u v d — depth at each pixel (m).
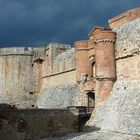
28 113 33.78
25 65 59.91
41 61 59.25
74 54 45.31
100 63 34.00
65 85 47.44
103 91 33.59
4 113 33.06
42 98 53.62
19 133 33.22
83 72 41.53
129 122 28.23
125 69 32.69
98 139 27.44
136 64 31.09
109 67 33.75
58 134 34.50
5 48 60.38
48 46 55.56
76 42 42.50
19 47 60.41
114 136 27.67
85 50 41.75
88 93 40.31
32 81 59.53
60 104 46.06
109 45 33.97
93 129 32.56
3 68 59.94
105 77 33.56
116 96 32.12
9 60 59.94
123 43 33.22
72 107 37.97
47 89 53.81
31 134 33.59
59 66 50.16
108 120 31.22
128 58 32.38
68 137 31.53
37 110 34.12
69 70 46.50
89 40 41.12
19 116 33.44
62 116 34.91
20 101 57.94
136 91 29.91
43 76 57.31
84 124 35.91
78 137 30.11
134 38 31.59
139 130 26.53
